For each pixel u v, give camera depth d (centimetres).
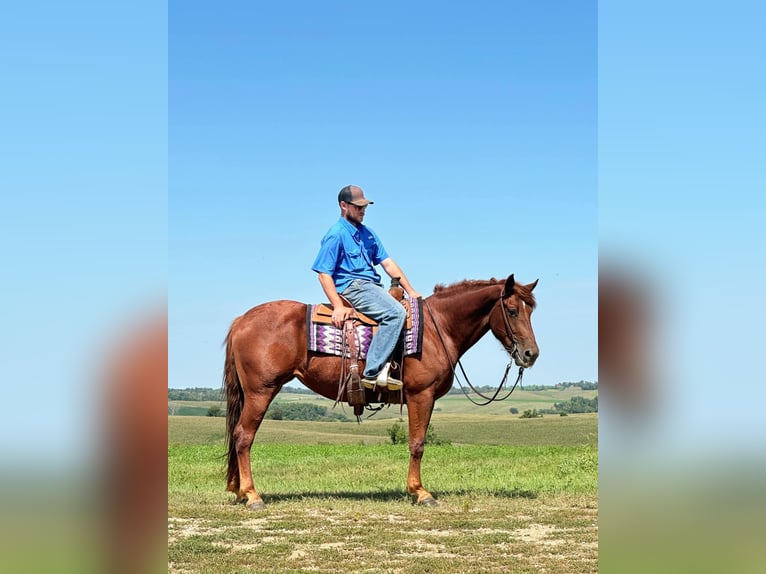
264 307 907
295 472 1379
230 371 906
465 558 627
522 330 879
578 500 920
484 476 1279
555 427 4641
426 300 923
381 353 855
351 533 720
